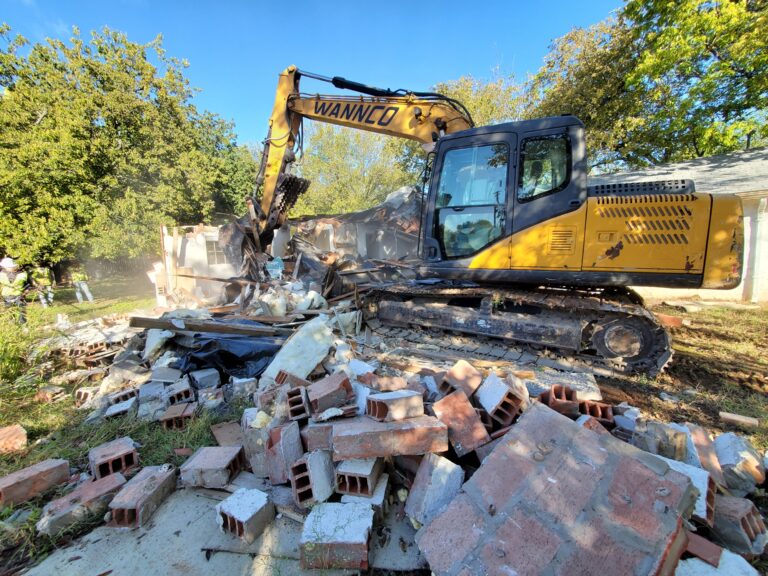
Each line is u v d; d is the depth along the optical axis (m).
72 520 2.36
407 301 5.81
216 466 2.59
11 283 8.63
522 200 4.48
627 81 12.72
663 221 3.98
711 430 3.25
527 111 18.05
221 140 20.17
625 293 5.09
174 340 5.10
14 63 14.11
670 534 1.48
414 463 2.39
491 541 1.62
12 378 4.71
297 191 8.14
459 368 3.03
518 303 4.87
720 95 12.38
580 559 1.46
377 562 1.98
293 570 1.98
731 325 6.65
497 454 2.01
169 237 10.83
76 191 12.52
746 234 8.83
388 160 28.75
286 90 6.91
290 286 7.91
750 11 10.92
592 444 1.96
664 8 11.84
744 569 1.70
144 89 15.71
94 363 5.34
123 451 2.94
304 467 2.35
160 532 2.28
